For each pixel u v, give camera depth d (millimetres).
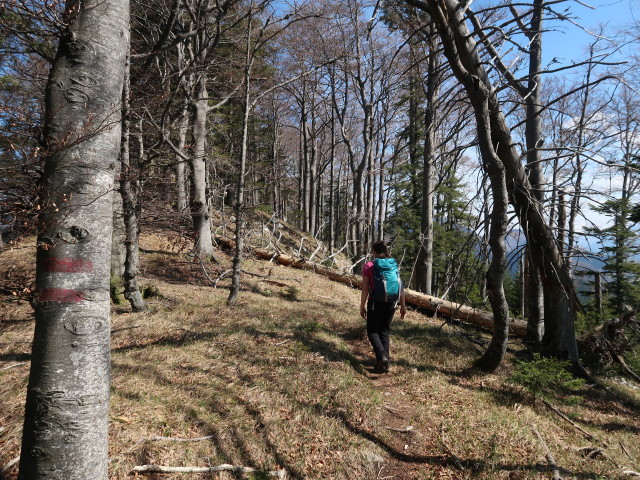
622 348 6785
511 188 5449
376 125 19328
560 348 5973
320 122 32438
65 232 2059
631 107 8586
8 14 2469
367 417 3766
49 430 1989
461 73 4668
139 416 3324
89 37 2174
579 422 4246
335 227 34312
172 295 7906
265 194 17156
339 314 7691
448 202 11688
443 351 5844
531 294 6789
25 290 3027
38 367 2021
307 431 3441
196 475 2846
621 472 3230
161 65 8992
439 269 14406
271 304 7914
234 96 9094
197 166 11047
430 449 3451
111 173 2258
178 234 8820
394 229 19438
